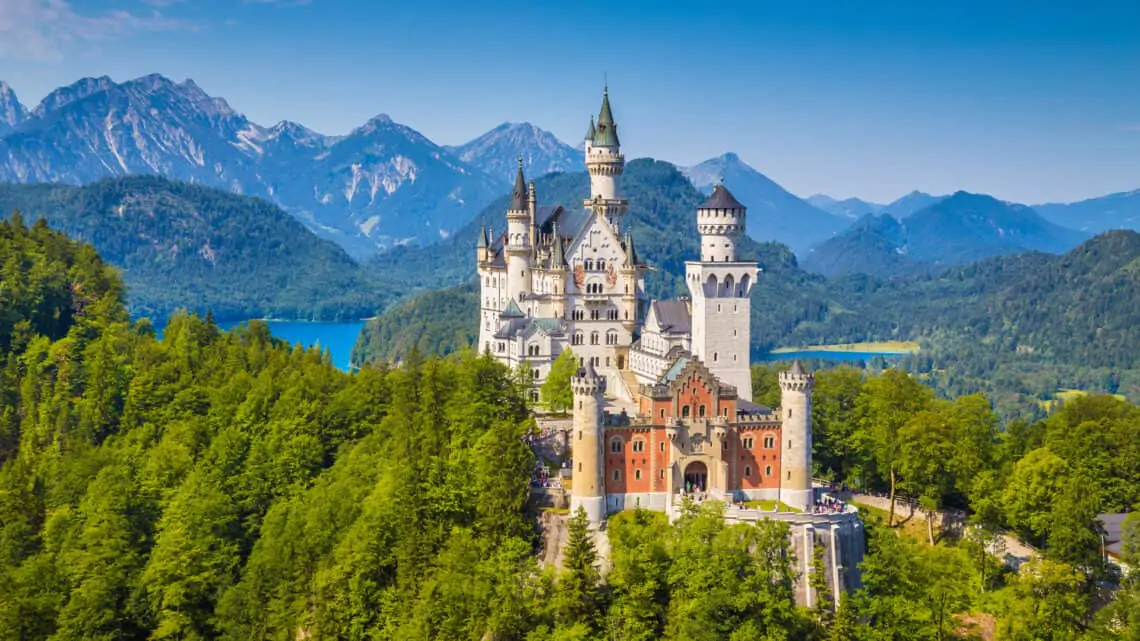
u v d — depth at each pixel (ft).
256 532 652.48
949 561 575.38
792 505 603.26
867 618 551.18
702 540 552.82
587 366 588.91
